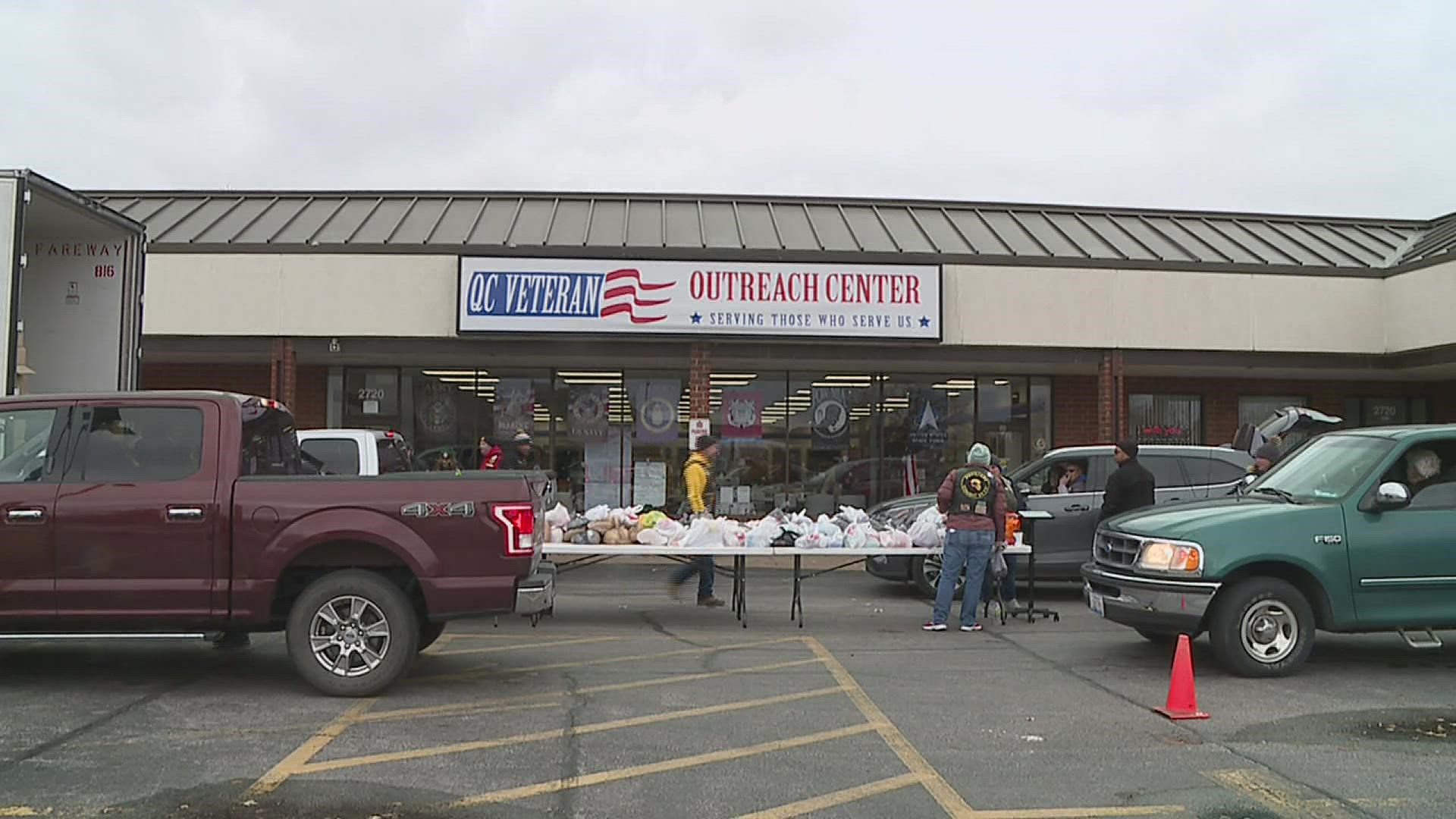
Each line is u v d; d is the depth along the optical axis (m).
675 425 20.27
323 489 7.88
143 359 18.70
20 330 9.98
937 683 8.70
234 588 7.77
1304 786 6.05
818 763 6.44
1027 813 5.57
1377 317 18.52
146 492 7.79
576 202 22.00
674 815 5.51
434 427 20.02
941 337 17.69
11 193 9.73
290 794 5.77
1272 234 21.84
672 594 14.29
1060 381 20.86
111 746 6.64
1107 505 12.55
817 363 18.81
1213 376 20.66
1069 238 20.59
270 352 17.55
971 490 11.29
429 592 7.81
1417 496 9.08
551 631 11.31
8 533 7.67
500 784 5.98
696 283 17.36
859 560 14.31
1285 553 8.79
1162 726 7.36
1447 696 8.23
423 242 19.06
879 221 21.20
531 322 17.16
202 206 21.20
